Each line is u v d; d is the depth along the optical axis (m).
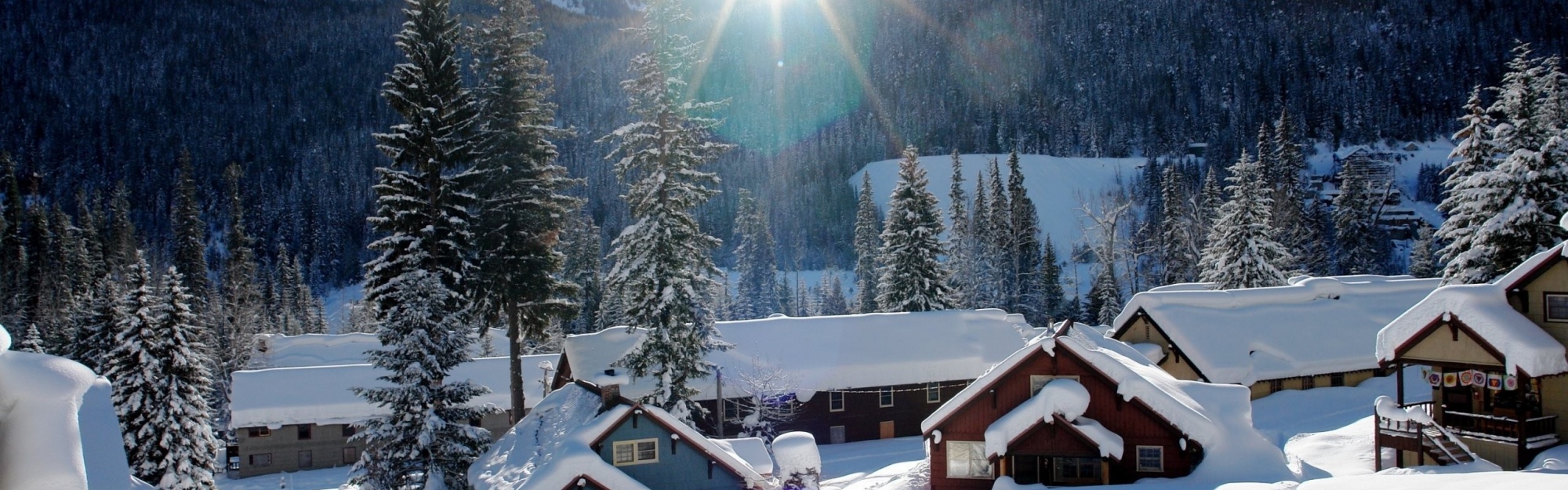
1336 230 83.19
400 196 34.22
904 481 29.98
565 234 42.59
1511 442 24.62
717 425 40.84
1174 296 42.97
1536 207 36.12
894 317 48.88
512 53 37.19
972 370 44.72
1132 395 25.89
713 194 36.94
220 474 48.91
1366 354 40.12
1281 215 73.94
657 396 34.62
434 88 35.47
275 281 126.00
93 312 39.72
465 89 36.94
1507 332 24.31
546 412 28.55
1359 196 77.62
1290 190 78.00
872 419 43.94
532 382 51.81
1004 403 27.41
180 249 85.56
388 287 34.00
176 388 32.75
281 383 49.50
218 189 190.25
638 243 35.66
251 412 47.38
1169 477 25.62
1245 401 26.86
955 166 83.44
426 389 26.08
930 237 59.56
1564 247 24.23
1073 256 91.75
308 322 109.62
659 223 35.34
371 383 50.34
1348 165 79.38
